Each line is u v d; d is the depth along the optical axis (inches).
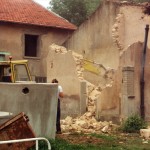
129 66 814.5
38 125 502.6
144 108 816.3
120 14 965.2
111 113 828.6
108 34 981.2
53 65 1001.5
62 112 920.9
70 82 925.8
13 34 1243.8
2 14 1234.0
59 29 1318.9
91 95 893.2
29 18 1270.9
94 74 941.8
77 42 1080.8
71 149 478.6
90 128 751.7
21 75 632.4
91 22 1038.4
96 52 1016.2
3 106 492.1
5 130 401.7
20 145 400.5
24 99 498.3
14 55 1242.0
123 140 600.7
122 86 816.9
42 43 1291.8
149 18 987.9
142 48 832.3
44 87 507.8
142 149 522.6
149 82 830.5
